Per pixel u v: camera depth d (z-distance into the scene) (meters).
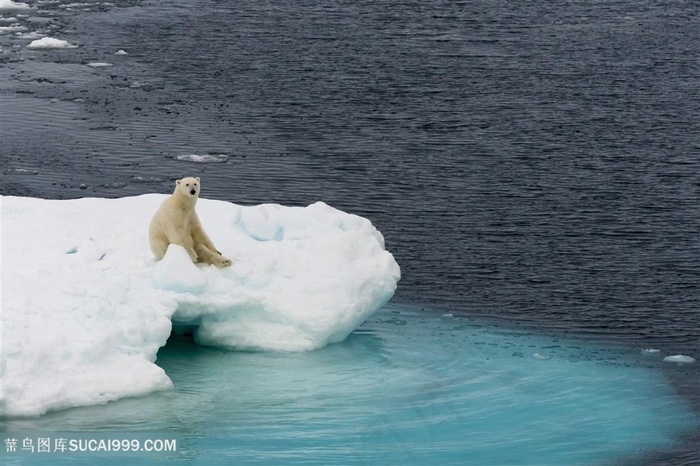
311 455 37.62
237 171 83.81
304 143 92.38
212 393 42.03
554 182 82.12
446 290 59.28
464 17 158.00
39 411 38.72
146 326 42.47
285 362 45.31
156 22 149.12
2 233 48.34
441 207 75.56
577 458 39.16
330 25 150.00
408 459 38.00
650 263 64.88
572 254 66.12
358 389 43.44
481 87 115.06
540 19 157.50
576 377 47.16
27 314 41.19
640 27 152.75
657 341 53.03
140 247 47.47
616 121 101.69
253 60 126.31
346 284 46.66
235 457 37.25
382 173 83.94
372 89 113.00
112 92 108.94
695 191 80.19
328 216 50.03
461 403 43.16
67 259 45.97
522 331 53.22
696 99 111.19
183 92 110.12
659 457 39.66
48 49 129.00
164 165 84.94
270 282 46.25
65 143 90.00
